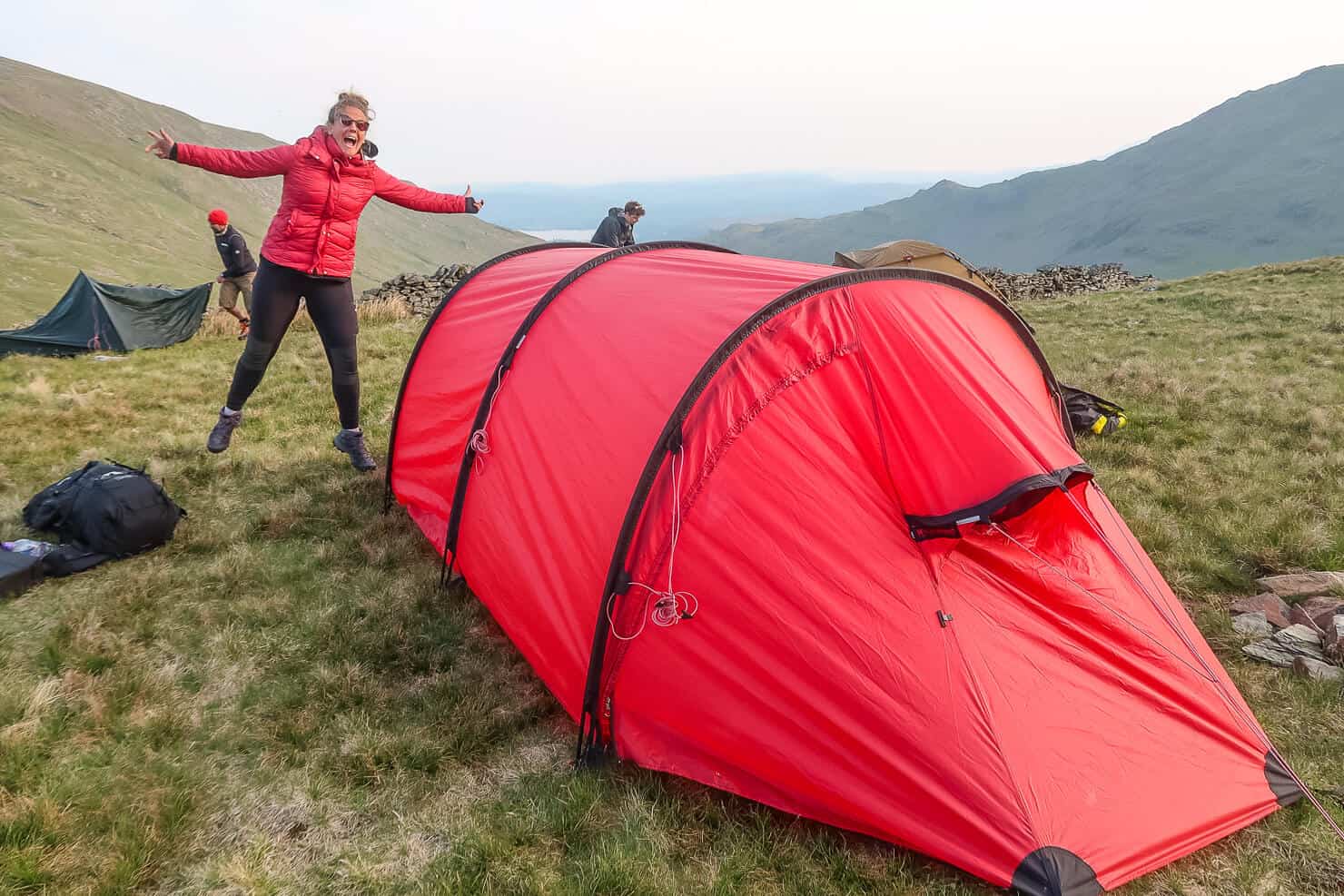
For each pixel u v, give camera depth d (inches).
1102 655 144.1
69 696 157.8
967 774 125.5
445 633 189.6
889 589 139.7
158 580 203.9
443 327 239.3
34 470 268.7
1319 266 868.6
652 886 120.0
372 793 140.9
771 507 141.9
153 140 192.9
